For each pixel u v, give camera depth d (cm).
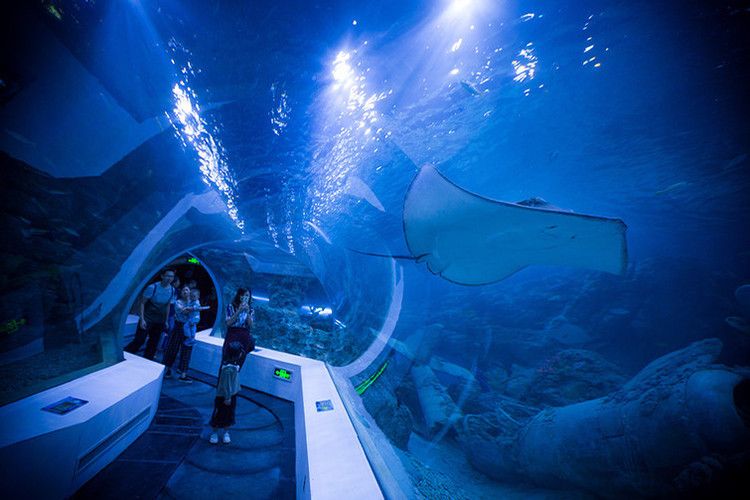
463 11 318
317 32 260
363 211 704
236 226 500
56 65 187
